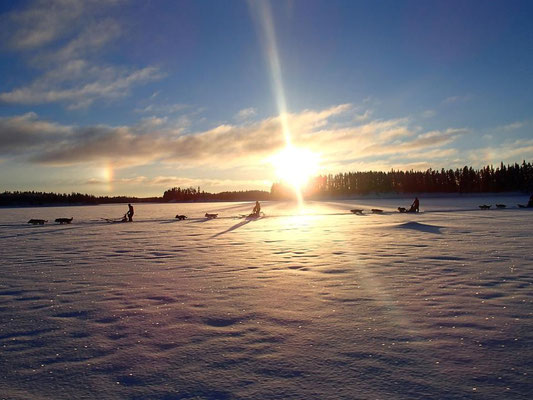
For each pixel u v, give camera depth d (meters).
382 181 134.50
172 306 5.64
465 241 12.62
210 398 3.02
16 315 5.37
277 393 3.07
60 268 9.13
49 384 3.33
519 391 3.00
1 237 17.97
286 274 7.84
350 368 3.48
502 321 4.66
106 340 4.35
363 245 12.28
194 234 17.50
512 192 110.50
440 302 5.54
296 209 47.44
